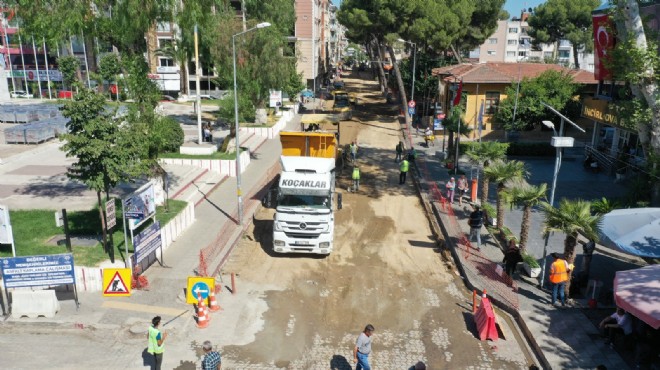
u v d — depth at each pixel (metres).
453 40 49.09
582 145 37.62
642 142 20.56
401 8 41.34
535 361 12.53
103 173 16.02
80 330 13.11
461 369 12.16
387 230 21.73
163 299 14.90
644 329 12.43
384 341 13.30
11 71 61.78
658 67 18.00
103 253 16.44
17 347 12.32
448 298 15.77
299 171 18.67
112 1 19.67
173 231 19.20
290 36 64.69
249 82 32.53
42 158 29.52
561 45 109.81
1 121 40.28
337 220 22.80
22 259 13.55
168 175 26.38
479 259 18.08
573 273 16.11
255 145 37.00
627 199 20.27
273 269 17.55
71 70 58.44
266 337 13.30
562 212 14.27
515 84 38.19
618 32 19.62
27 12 19.56
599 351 12.59
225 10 33.75
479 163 22.62
